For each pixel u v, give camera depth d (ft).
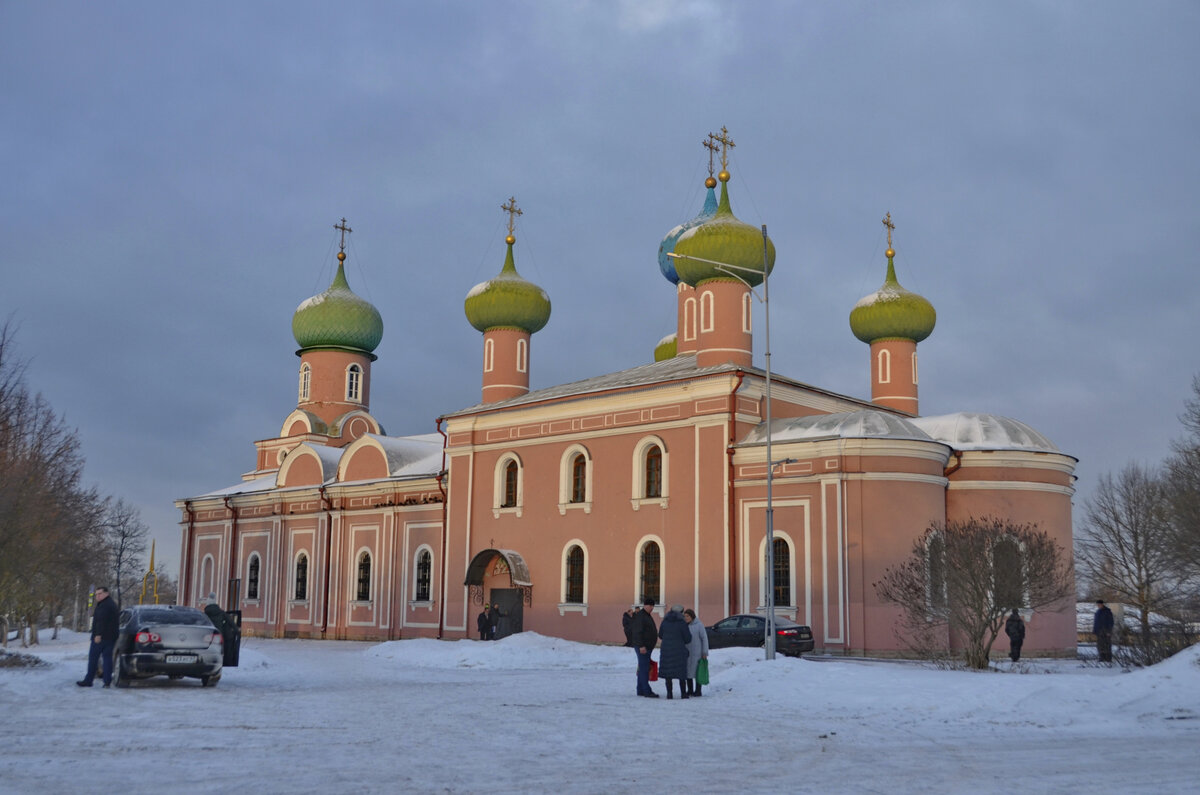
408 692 68.23
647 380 128.26
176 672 67.92
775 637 97.04
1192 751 42.80
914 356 151.84
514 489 140.26
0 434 95.55
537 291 154.92
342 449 180.75
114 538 264.31
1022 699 57.21
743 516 115.75
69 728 46.96
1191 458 122.83
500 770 37.19
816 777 36.47
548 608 131.85
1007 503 117.39
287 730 47.70
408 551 153.89
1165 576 140.77
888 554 106.93
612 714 55.42
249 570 180.45
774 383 123.44
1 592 100.22
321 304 189.37
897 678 67.31
